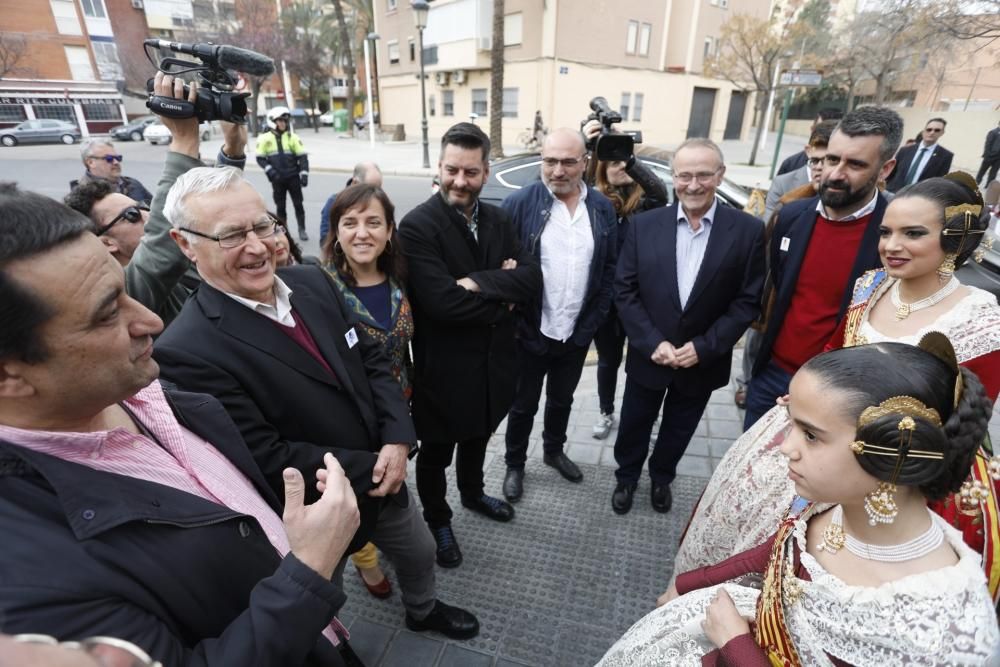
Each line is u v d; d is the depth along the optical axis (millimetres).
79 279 701
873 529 782
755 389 2402
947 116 16203
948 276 1454
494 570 2203
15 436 729
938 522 838
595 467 2885
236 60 1760
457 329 2064
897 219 1438
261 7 26125
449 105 22703
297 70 28672
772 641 892
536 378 2551
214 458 1061
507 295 2061
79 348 719
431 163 16297
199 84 1780
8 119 25844
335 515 886
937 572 740
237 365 1297
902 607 731
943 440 719
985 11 9609
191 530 844
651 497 2590
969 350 1387
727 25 16594
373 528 1536
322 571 854
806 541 892
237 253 1258
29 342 679
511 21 18781
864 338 1613
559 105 18812
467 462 2402
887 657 743
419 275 1972
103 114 28703
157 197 1683
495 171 5152
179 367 1241
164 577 781
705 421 3283
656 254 2285
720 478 1772
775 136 28891
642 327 2324
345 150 20156
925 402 730
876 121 1829
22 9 25422
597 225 2520
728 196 4797
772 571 920
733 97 25000
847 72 17719
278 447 1326
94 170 3785
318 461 1371
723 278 2203
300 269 1615
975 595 724
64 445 772
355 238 1819
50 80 26703
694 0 20641
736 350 4258
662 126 22016
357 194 1826
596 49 18938
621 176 2938
